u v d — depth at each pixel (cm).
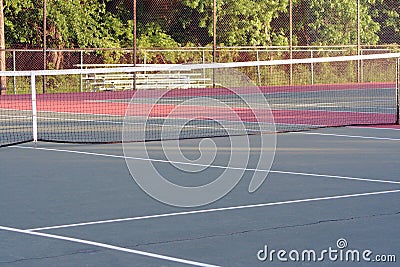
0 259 637
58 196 925
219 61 3512
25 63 3441
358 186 979
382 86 3425
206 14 3950
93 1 3856
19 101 2733
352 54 3678
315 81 3672
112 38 3744
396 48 3725
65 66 3569
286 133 1619
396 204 861
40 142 1480
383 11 4431
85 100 2772
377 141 1461
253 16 3972
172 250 664
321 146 1389
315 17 4191
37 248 673
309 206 852
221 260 629
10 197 922
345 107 2412
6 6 3506
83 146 1413
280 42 4053
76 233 731
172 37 4022
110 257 641
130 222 778
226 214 813
